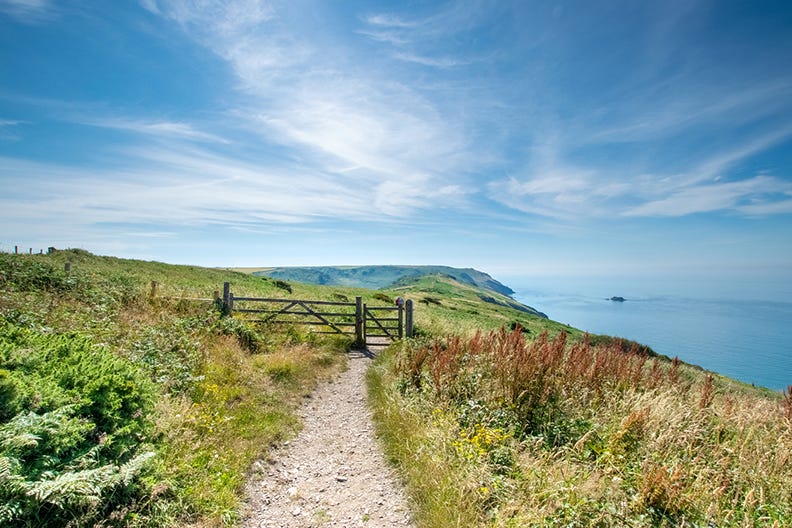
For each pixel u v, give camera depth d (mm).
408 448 5832
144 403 5199
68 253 28391
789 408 7066
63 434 3768
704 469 5090
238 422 6625
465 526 4000
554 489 4395
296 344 13031
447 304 48812
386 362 11656
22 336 5496
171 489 4285
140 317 11367
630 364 8844
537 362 7723
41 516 3287
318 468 5816
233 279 34156
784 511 4496
